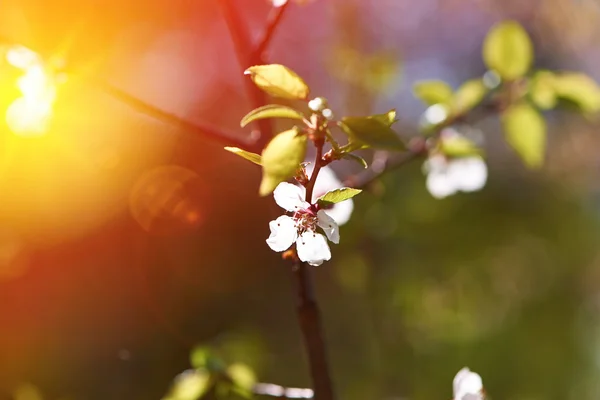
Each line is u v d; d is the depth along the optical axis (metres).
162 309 1.27
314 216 0.53
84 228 1.25
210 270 1.32
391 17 1.68
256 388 0.63
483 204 1.44
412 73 1.68
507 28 0.69
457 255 1.34
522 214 1.51
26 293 1.20
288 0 0.63
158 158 1.27
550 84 0.69
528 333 1.36
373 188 0.67
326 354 0.61
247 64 0.64
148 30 1.43
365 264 1.22
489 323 1.33
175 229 1.31
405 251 1.27
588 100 0.68
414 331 1.26
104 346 1.22
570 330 1.41
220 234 1.34
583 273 1.52
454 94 0.71
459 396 0.61
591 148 1.64
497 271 1.39
